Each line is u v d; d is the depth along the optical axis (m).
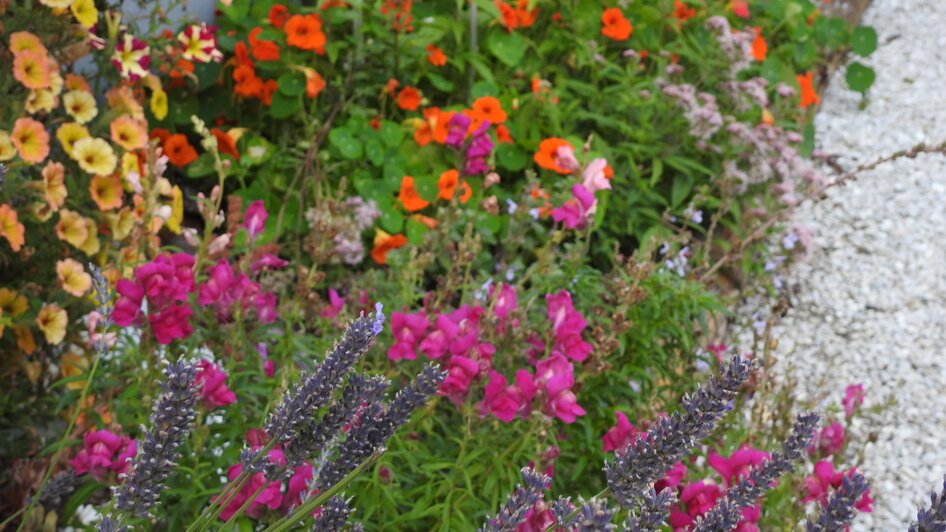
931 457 3.99
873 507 3.73
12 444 3.11
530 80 5.23
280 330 3.18
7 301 3.00
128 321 2.46
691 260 4.26
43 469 2.93
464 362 2.49
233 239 3.15
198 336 2.78
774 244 4.96
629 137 4.97
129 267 3.19
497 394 2.54
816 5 6.86
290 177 4.54
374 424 1.59
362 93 4.70
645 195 4.85
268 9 4.97
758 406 3.07
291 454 1.58
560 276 3.41
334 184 4.59
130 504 1.40
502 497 2.67
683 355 3.49
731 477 2.28
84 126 3.33
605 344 2.84
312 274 3.05
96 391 2.77
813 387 4.33
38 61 3.04
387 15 4.80
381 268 4.36
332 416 1.56
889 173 5.73
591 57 5.09
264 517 2.17
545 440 2.57
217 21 5.00
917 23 7.32
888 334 4.66
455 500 2.68
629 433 2.57
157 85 3.81
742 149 4.87
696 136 4.83
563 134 4.84
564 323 2.76
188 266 2.56
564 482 3.03
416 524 2.68
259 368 2.79
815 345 4.59
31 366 3.07
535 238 4.48
